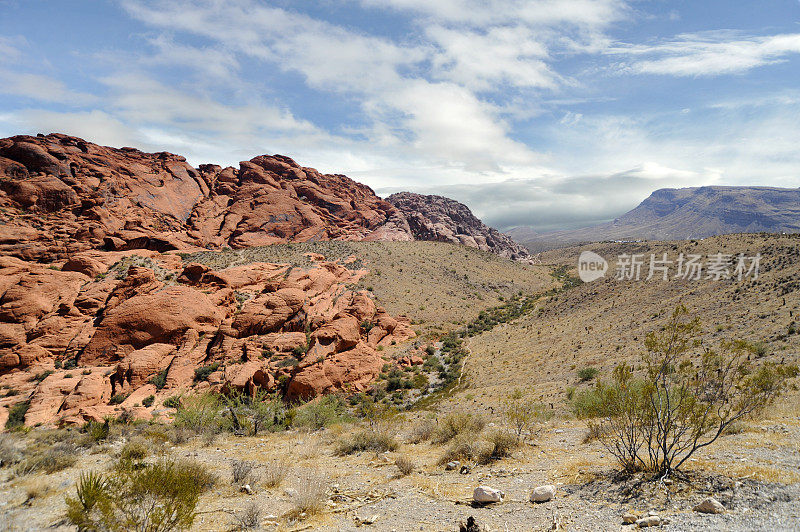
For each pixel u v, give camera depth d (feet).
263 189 468.34
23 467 39.55
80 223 274.77
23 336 156.35
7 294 170.30
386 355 206.28
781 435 32.12
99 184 341.00
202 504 28.40
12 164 308.60
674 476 24.12
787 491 19.45
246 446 56.44
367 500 28.19
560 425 55.98
